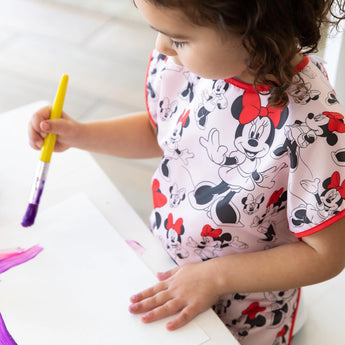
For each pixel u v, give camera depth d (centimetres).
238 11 52
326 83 66
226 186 71
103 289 67
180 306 66
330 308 87
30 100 193
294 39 57
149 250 74
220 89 72
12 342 61
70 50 215
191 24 54
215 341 63
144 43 220
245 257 71
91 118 185
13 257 70
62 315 64
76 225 74
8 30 224
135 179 171
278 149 65
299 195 65
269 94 65
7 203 78
